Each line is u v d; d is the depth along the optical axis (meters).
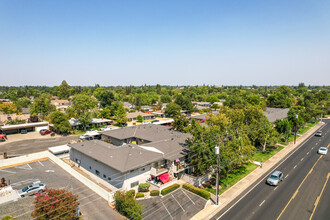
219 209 25.72
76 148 37.56
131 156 30.94
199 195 28.81
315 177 35.19
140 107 118.38
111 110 94.06
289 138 62.16
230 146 33.03
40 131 65.50
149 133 47.44
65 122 63.50
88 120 69.31
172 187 29.92
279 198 28.34
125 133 48.09
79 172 36.91
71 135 64.06
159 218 23.62
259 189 31.16
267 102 117.62
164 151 34.75
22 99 124.44
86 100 70.12
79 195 28.70
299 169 38.91
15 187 30.80
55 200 19.83
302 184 32.59
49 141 57.00
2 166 39.34
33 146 52.28
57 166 40.00
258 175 36.34
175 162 32.59
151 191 28.62
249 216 24.17
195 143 31.86
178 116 53.81
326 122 91.94
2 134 61.38
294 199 28.00
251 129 45.81
